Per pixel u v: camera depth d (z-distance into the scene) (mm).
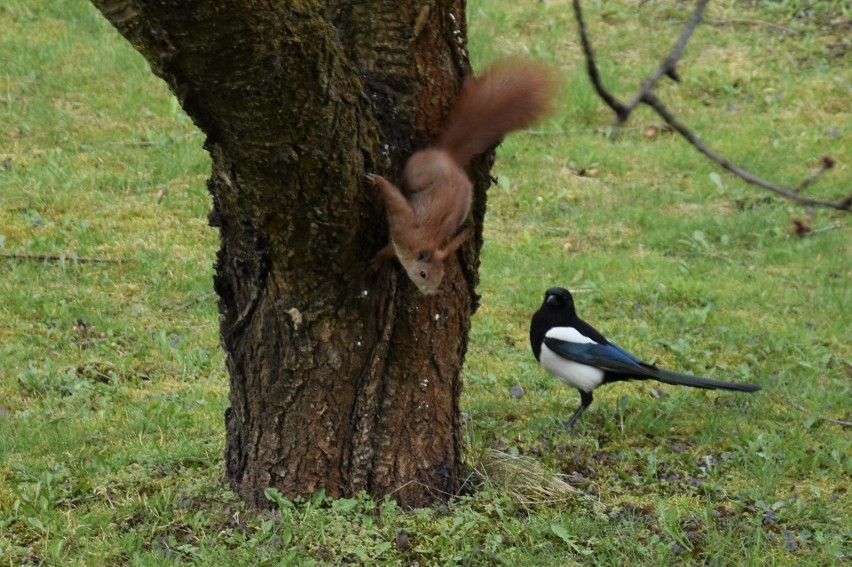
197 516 8102
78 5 20969
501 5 22438
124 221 14789
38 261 13484
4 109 17656
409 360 7867
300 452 7945
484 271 14414
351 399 7871
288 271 7348
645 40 21594
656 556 8031
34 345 11555
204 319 12531
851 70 20828
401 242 6820
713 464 9695
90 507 8375
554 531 8070
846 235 16234
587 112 19312
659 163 18094
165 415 10094
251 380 7934
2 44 19406
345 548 7715
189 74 6074
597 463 9633
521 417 10555
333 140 6594
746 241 15992
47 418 10016
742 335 12859
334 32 6539
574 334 10602
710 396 11320
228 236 7586
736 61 21016
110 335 11836
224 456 8734
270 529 7859
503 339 12641
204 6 5555
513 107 7266
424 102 7238
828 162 5363
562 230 15977
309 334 7598
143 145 17078
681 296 13938
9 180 15562
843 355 12641
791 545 8344
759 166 17828
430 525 8023
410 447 8102
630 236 15961
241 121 6324
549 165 17906
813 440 10328
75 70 19016
